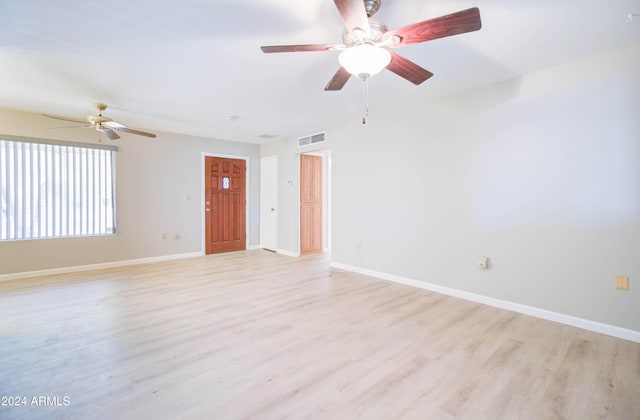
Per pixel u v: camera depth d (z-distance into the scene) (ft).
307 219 20.01
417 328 8.68
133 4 5.96
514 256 9.96
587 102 8.52
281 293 11.76
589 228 8.59
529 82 9.50
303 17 6.44
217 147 19.92
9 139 13.05
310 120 14.89
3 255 13.20
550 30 7.02
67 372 6.48
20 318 9.25
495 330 8.56
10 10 6.10
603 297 8.39
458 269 11.33
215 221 19.95
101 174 15.60
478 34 7.17
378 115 13.92
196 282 13.23
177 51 7.91
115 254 16.10
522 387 6.07
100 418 5.16
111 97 11.44
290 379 6.27
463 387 6.06
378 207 14.05
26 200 13.64
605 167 8.30
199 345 7.66
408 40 5.55
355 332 8.40
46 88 10.48
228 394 5.80
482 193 10.63
